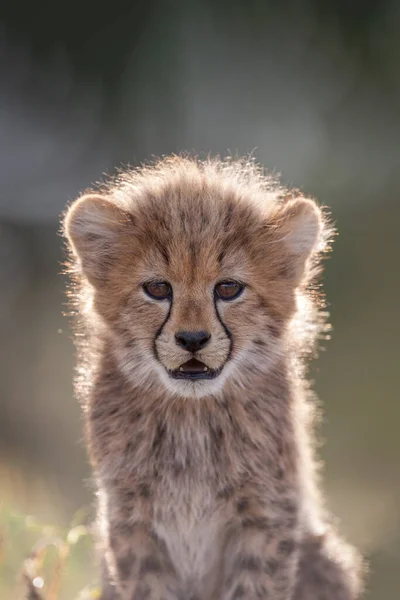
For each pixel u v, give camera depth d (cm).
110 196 824
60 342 2212
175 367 745
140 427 781
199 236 743
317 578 838
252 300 762
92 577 915
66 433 1788
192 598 817
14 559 939
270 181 913
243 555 785
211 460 784
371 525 1547
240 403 778
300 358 823
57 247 2641
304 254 788
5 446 1705
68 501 1446
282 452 781
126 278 763
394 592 1362
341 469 1747
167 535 793
